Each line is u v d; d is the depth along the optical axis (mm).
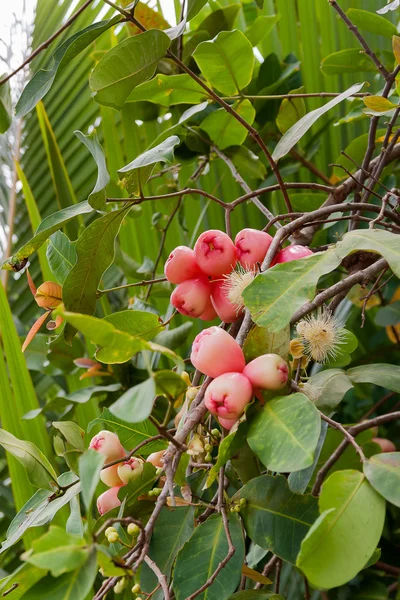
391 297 1768
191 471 1038
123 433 1024
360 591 1373
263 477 869
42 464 971
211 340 795
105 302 1864
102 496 1011
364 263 1386
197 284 970
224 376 774
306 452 693
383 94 1187
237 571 798
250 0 1934
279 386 778
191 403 860
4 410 1565
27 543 1489
